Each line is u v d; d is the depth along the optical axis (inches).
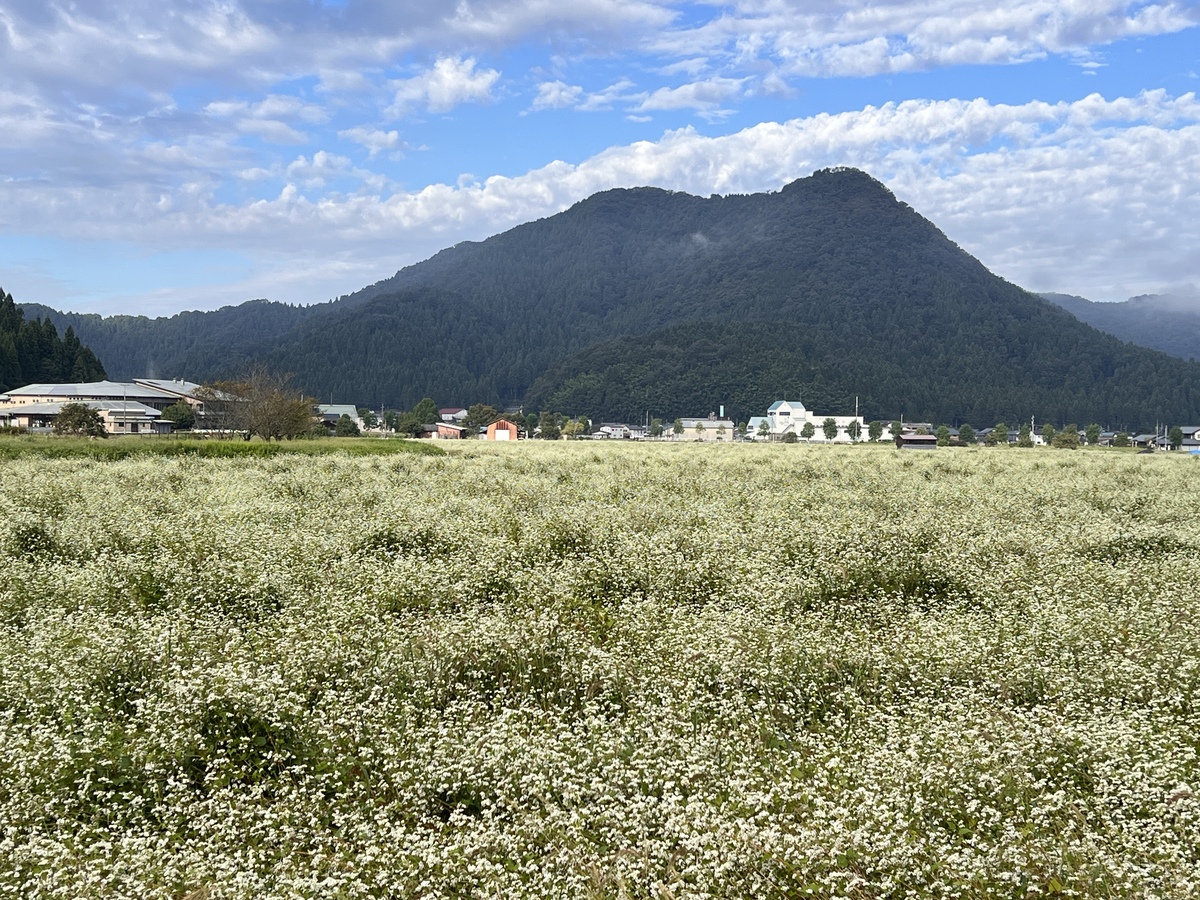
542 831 189.5
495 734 227.8
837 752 227.6
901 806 195.9
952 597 417.1
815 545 491.8
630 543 483.5
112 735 242.1
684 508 674.8
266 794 223.8
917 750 224.1
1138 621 339.6
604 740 227.5
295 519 603.8
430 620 345.1
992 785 207.6
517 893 169.2
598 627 352.5
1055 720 246.4
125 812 213.0
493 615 354.6
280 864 182.4
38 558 476.1
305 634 322.0
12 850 191.5
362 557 480.1
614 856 181.2
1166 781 210.5
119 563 438.0
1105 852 180.9
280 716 251.1
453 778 218.1
